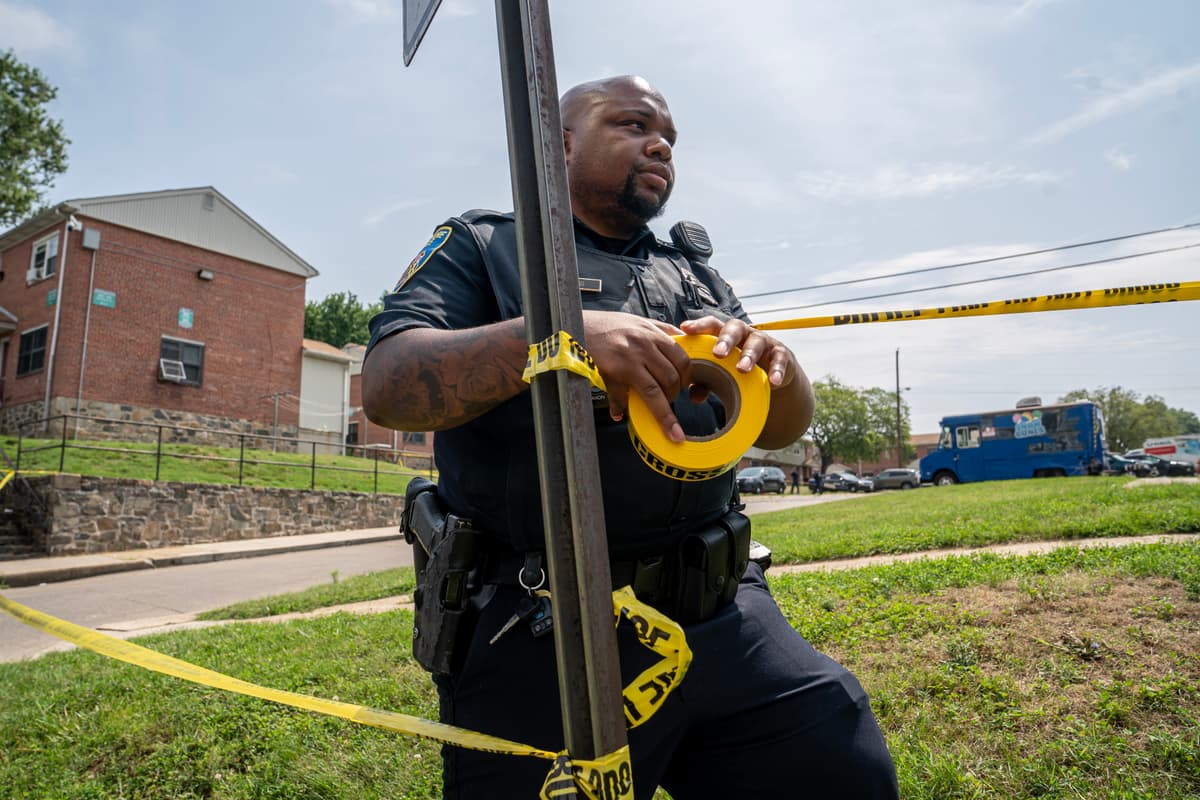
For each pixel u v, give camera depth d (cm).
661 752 124
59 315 2106
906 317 142
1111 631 359
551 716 122
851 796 126
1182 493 941
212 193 2441
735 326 106
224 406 2428
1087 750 267
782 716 129
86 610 963
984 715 301
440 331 116
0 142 2605
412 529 151
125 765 355
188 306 2367
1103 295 128
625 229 156
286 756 339
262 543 1628
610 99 150
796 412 132
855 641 388
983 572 486
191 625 809
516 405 124
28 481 1481
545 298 90
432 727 129
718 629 132
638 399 98
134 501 1516
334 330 5100
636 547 129
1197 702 289
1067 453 2692
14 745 396
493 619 128
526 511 124
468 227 141
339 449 2928
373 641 533
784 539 930
